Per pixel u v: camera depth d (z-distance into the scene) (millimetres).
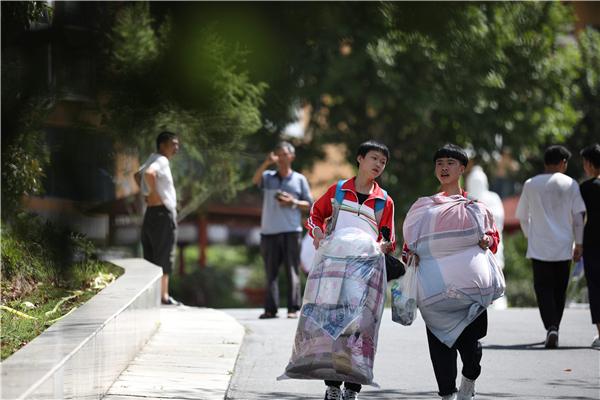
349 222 19250
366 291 18391
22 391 13648
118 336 21609
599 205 29656
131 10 48062
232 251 108625
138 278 27781
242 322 35219
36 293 23750
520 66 76375
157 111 47531
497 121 74688
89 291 25000
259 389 22594
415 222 19969
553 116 78562
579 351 29000
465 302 19500
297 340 18422
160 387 21406
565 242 29797
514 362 26984
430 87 69938
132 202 52562
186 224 82625
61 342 17219
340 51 67188
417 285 19750
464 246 19719
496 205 56625
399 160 78250
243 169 65688
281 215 36750
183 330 30047
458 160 20250
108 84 46906
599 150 29938
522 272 72312
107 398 19859
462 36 68188
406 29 67062
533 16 76438
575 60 82000
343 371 18062
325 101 76125
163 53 48281
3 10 30875
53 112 35156
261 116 64875
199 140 48812
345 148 78500
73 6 41594
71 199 39875
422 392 22609
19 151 30469
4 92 31203
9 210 29031
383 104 67688
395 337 31203
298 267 37062
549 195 29875
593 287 29672
